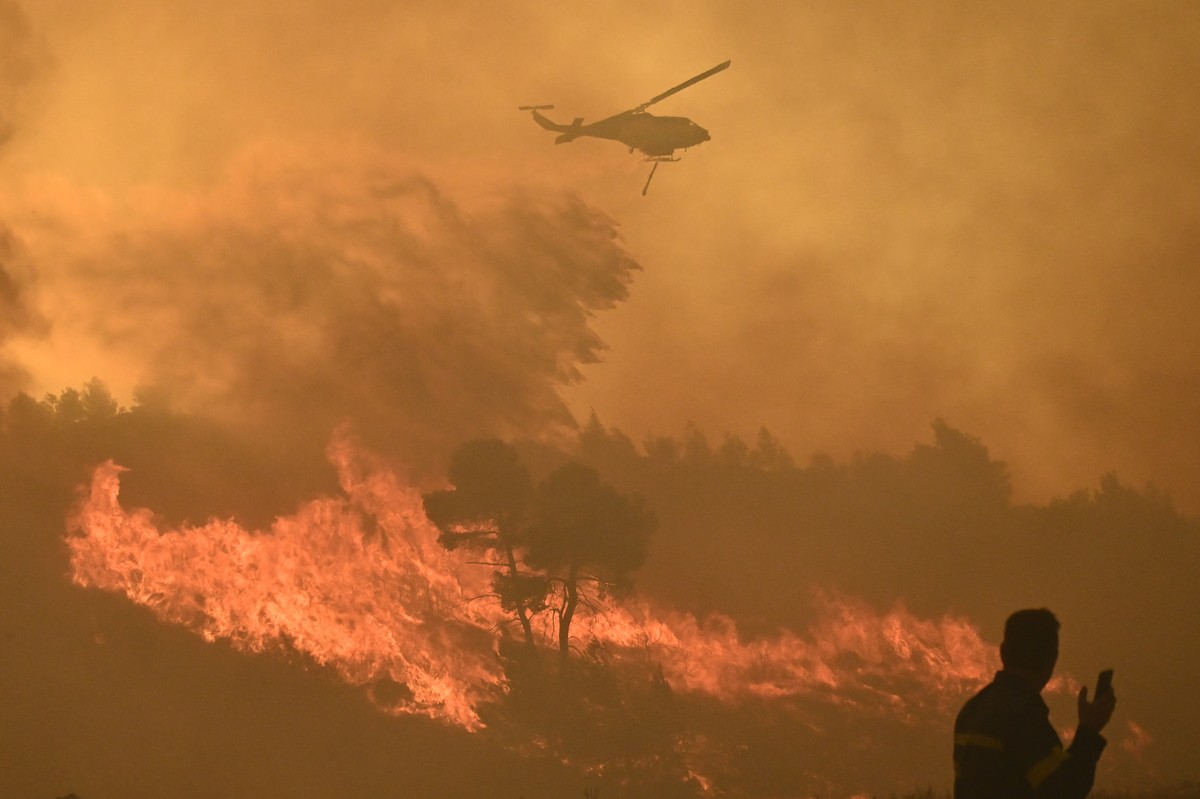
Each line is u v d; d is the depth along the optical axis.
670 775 38.16
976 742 3.87
